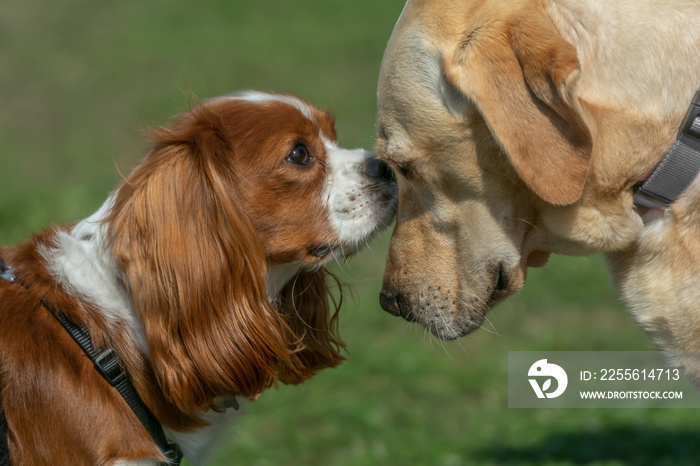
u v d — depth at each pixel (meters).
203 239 4.05
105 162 14.25
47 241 4.20
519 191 4.20
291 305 4.77
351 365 8.11
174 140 4.18
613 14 3.96
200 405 4.08
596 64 3.94
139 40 22.08
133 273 3.93
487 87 3.78
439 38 3.99
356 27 23.22
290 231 4.50
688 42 3.92
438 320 4.53
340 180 4.64
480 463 6.16
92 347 3.92
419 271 4.54
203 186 4.10
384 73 4.27
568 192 3.73
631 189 4.06
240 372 4.11
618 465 5.82
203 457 4.36
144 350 4.04
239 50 21.14
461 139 4.08
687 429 6.45
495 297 4.51
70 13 24.47
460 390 7.68
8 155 14.84
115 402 3.91
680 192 3.99
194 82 18.36
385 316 9.33
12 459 3.72
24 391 3.75
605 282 10.15
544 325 9.05
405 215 4.57
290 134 4.46
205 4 25.47
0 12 24.50
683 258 4.08
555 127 3.74
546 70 3.66
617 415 6.81
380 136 4.38
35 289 3.98
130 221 3.99
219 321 4.05
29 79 19.30
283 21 23.98
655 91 3.91
